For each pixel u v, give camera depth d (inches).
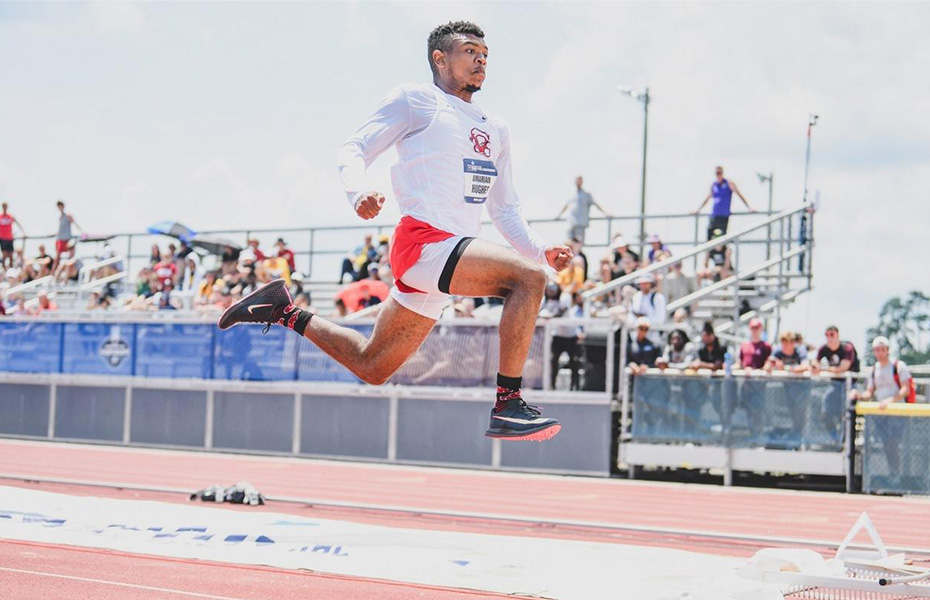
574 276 1040.2
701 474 858.1
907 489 726.5
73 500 505.4
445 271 249.9
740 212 1059.3
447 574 342.3
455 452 861.2
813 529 543.8
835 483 815.1
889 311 2260.1
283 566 358.3
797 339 839.1
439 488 710.5
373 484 726.5
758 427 767.1
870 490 733.9
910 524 572.1
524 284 244.8
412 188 258.5
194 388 975.0
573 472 821.9
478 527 498.3
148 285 1348.4
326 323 284.2
